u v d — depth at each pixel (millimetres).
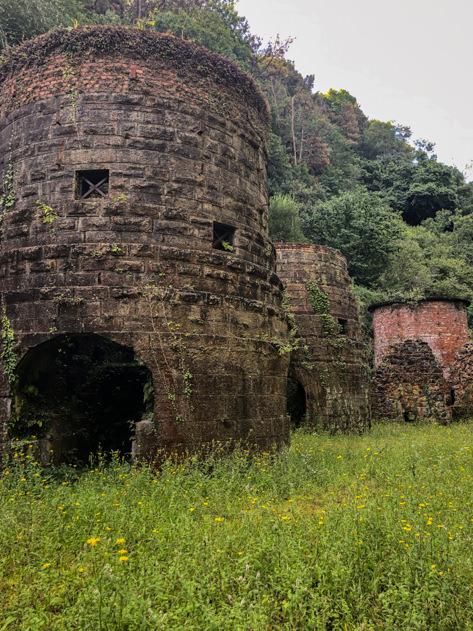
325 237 36000
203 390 9359
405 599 4090
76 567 4770
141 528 5723
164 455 8727
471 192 62219
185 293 9492
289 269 20078
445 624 3877
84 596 4059
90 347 12039
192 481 7902
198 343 9469
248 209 11258
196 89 10602
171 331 9234
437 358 26969
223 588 4359
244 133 11453
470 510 6527
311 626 3881
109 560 4863
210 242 10188
